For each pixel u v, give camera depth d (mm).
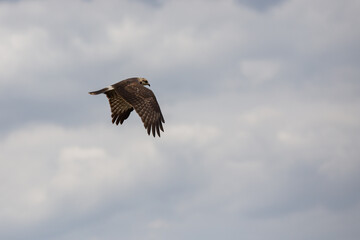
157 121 22953
